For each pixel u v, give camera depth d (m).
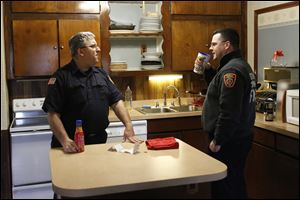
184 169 1.65
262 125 2.81
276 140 2.71
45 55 3.37
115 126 3.26
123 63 3.67
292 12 2.79
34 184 3.20
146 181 1.50
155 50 4.02
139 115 3.33
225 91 2.18
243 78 2.20
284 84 2.80
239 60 2.30
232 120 2.16
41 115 3.59
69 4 3.41
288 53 2.83
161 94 4.00
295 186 2.44
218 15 3.80
